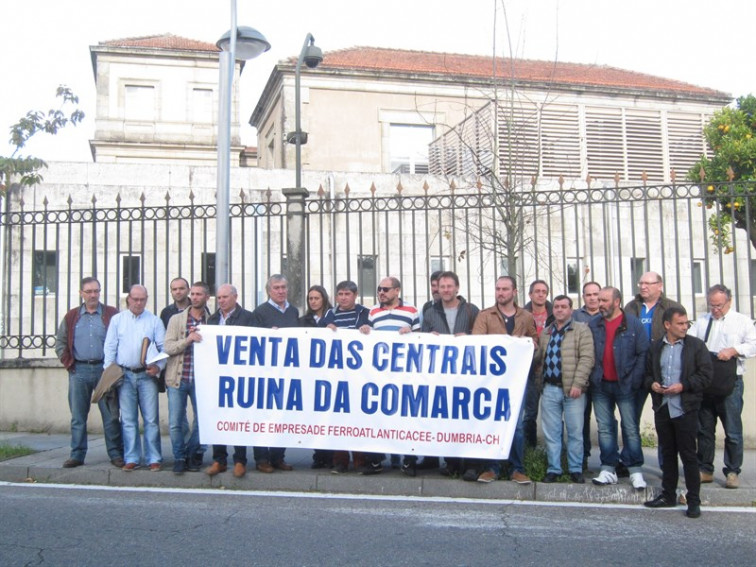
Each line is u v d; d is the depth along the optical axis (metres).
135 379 7.80
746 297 17.31
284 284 8.09
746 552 5.33
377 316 7.95
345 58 28.31
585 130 24.09
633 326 7.18
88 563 4.95
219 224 9.07
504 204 10.62
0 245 13.72
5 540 5.48
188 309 8.04
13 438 10.16
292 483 7.47
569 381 7.21
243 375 7.68
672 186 9.19
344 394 7.59
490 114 18.95
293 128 27.17
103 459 8.49
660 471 7.91
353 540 5.54
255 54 9.64
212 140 37.94
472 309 7.91
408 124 27.81
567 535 5.76
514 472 7.32
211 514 6.33
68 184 17.58
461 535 5.72
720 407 7.26
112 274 17.33
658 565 5.02
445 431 7.43
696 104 25.77
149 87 37.47
